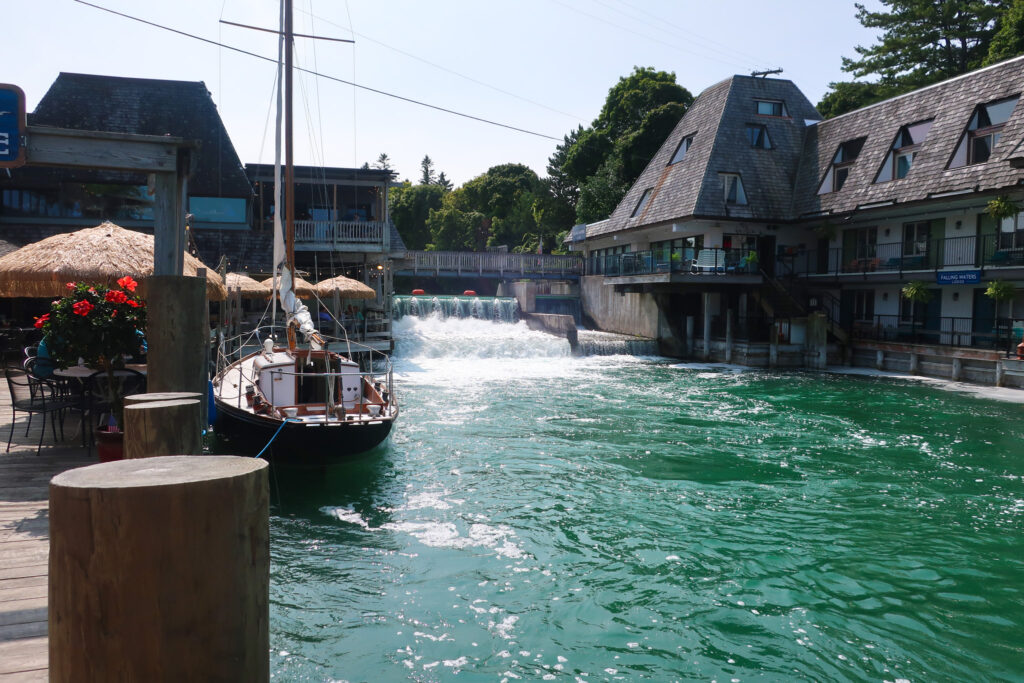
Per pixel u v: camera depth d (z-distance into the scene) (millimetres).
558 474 10484
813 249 30328
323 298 27328
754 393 19141
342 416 10273
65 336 6059
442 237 76750
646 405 16969
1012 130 21156
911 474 10656
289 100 16328
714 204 28609
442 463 11070
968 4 34344
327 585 6434
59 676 1366
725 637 5602
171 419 4004
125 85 26156
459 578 6648
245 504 1424
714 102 32500
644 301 32625
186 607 1340
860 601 6285
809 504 9133
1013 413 16078
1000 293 20531
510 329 32656
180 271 6840
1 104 6230
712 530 8109
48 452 7238
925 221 24703
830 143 29656
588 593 6367
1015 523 8414
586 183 52812
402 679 4871
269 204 29781
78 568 1312
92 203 23344
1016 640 5598
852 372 24438
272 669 4941
